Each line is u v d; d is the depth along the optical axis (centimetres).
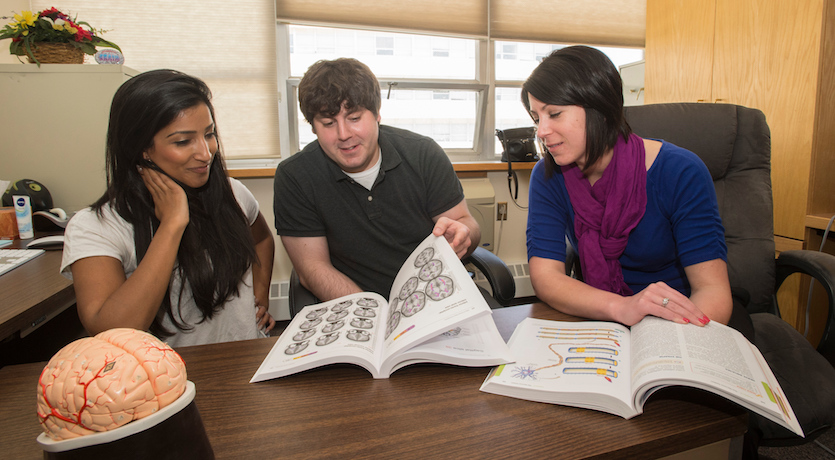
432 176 131
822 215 171
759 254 122
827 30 164
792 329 107
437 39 277
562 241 104
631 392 52
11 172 171
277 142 254
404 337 62
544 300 92
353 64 109
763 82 186
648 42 248
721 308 81
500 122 304
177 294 98
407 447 48
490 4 274
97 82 170
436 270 73
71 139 172
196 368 67
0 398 59
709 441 51
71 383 36
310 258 127
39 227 157
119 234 92
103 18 225
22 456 47
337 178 123
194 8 233
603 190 99
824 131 170
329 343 68
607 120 89
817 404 87
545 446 48
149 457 37
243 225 104
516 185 266
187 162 87
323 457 47
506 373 60
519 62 297
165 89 82
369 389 60
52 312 95
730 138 127
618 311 75
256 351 72
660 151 97
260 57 245
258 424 53
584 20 291
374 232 128
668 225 99
